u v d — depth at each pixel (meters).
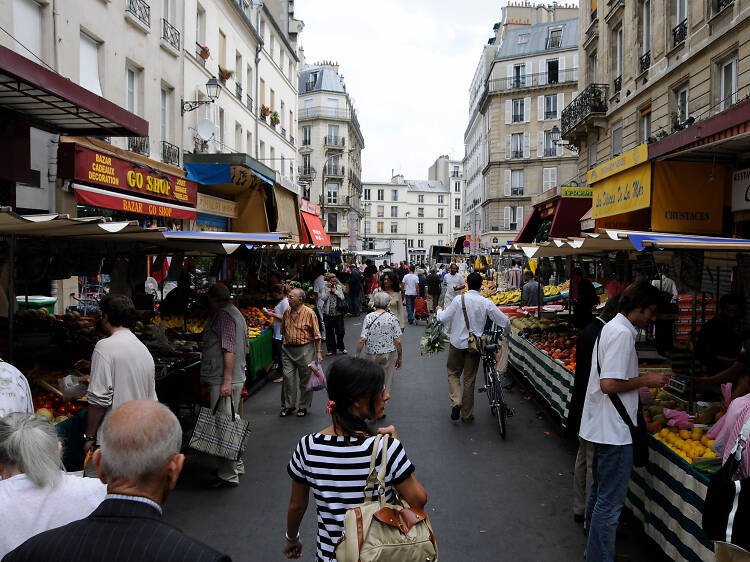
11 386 3.34
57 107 7.65
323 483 2.42
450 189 115.38
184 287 10.55
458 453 6.64
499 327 7.92
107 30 12.57
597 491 4.34
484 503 5.25
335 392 2.50
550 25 50.41
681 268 4.71
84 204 9.85
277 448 6.82
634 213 9.95
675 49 14.24
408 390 10.04
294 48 34.97
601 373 3.88
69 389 5.16
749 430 2.91
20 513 2.33
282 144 31.88
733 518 2.74
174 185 13.11
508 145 50.91
